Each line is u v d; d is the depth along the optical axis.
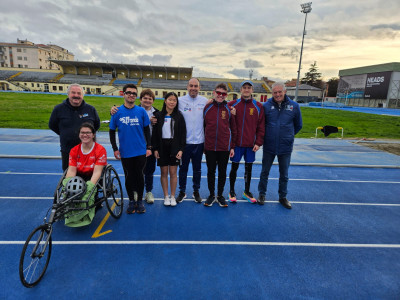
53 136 9.77
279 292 2.46
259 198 4.56
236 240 3.34
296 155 8.58
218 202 4.41
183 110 3.98
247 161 4.38
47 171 5.87
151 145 4.00
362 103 51.00
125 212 4.02
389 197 5.09
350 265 2.90
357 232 3.67
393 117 24.55
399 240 3.49
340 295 2.45
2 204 4.14
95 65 54.91
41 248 2.67
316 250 3.18
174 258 2.91
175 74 58.44
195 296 2.37
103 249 3.03
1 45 67.31
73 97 3.52
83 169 3.38
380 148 10.02
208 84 56.34
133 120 3.60
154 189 5.09
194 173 4.38
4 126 11.81
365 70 50.00
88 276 2.58
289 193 5.16
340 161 7.89
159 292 2.40
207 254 3.01
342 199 4.92
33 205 4.14
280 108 4.13
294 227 3.74
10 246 3.01
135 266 2.75
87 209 3.03
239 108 4.09
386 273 2.79
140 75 57.88
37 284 2.45
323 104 45.81
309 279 2.65
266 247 3.21
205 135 4.06
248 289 2.48
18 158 6.85
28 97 29.52
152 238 3.30
